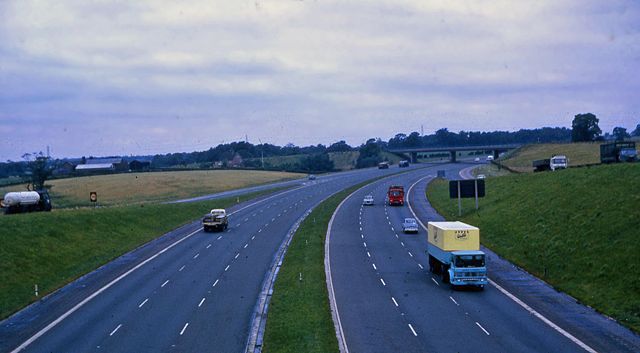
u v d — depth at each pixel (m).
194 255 71.62
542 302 46.31
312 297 48.97
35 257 63.34
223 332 40.53
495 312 43.94
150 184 168.75
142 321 43.53
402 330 40.09
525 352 34.97
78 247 72.06
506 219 79.81
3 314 46.28
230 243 80.25
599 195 68.25
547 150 196.88
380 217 103.50
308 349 36.00
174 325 42.38
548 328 39.53
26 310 47.78
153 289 53.97
